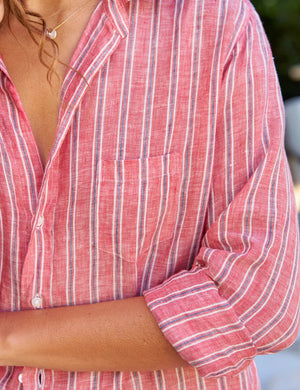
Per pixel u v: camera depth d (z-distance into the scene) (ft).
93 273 3.73
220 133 3.73
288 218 3.60
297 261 3.60
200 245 3.84
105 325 3.48
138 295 3.79
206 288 3.50
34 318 3.57
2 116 3.69
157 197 3.69
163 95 3.69
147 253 3.78
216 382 3.80
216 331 3.43
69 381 3.72
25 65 3.85
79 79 3.64
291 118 16.58
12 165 3.70
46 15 3.86
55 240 3.71
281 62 21.85
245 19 3.79
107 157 3.67
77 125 3.68
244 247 3.53
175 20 3.74
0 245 3.82
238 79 3.70
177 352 3.47
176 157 3.70
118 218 3.68
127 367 3.53
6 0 3.82
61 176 3.70
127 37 3.72
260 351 3.56
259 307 3.49
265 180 3.61
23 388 3.74
